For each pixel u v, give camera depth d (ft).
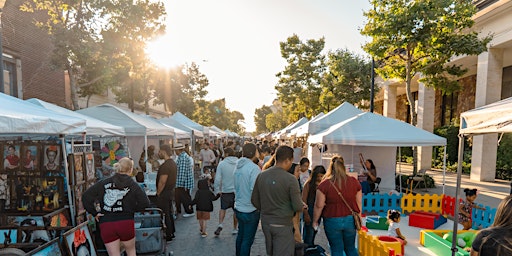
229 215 25.95
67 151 16.48
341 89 68.23
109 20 41.93
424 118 61.87
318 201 12.73
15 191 14.85
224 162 19.75
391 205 25.98
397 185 40.06
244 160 14.48
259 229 22.00
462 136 11.49
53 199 14.80
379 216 23.43
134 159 39.63
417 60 38.47
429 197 25.71
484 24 44.91
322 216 13.15
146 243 14.35
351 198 12.53
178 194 24.13
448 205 24.59
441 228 21.91
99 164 26.43
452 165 59.82
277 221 11.37
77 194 15.02
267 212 11.55
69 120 14.15
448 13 33.81
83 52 38.75
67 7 39.04
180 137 43.14
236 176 14.44
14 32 44.78
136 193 12.50
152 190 22.33
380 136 24.11
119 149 28.25
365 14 36.60
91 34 41.37
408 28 33.22
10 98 14.32
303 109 93.15
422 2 33.37
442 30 34.14
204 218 19.61
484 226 20.21
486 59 44.62
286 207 11.39
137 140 39.99
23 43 46.65
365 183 27.61
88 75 54.54
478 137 46.24
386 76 42.42
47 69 51.88
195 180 43.27
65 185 15.01
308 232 15.78
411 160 78.89
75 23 40.47
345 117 34.81
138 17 41.63
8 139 16.11
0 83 28.09
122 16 41.09
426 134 24.85
